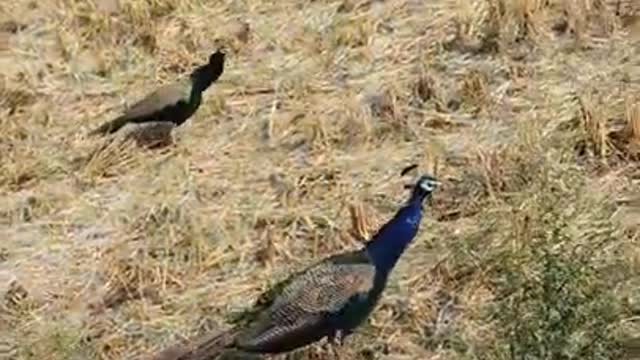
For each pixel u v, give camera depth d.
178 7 17.80
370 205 14.12
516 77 15.70
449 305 12.91
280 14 17.45
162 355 11.99
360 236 13.74
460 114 15.28
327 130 15.28
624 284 12.59
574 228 13.13
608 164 14.32
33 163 15.34
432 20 16.84
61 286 13.68
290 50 16.80
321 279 12.05
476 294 12.95
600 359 11.84
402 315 12.88
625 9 16.45
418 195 12.22
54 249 14.16
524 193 13.73
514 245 13.02
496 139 14.83
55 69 17.05
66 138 15.78
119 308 13.38
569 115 14.88
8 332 13.22
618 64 15.70
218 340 12.01
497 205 13.69
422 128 15.18
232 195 14.58
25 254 14.14
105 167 15.23
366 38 16.67
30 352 12.91
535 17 16.38
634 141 14.48
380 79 15.98
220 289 13.41
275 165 14.99
